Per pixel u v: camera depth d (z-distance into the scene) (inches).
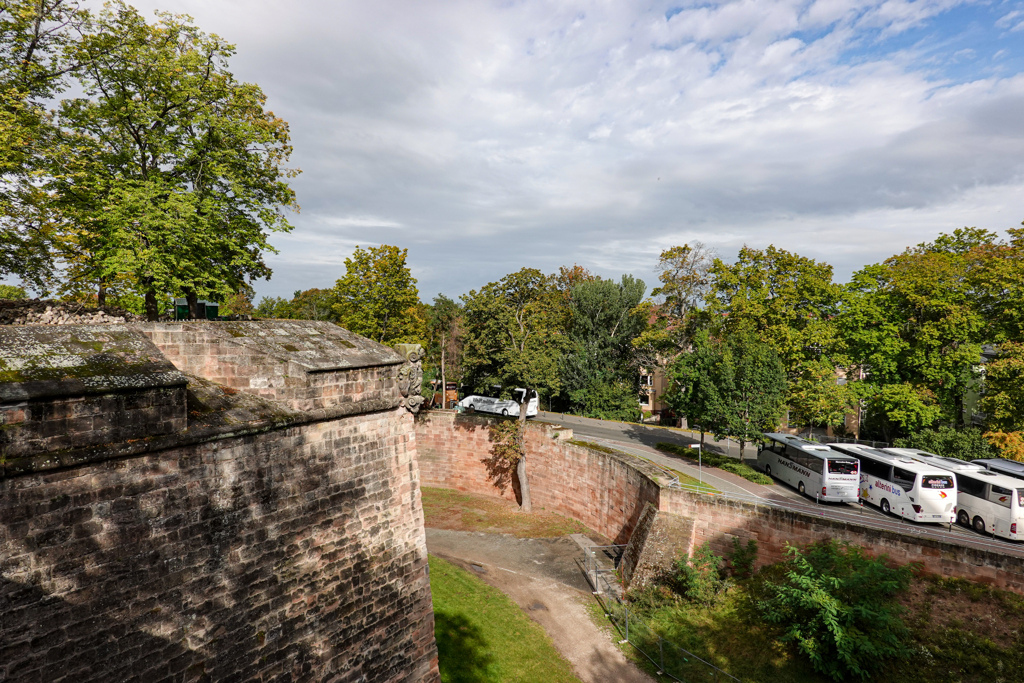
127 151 742.5
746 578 713.6
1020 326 1172.5
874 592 560.7
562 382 1959.9
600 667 608.7
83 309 703.1
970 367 1256.2
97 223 694.5
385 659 456.1
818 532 664.4
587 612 733.9
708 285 1685.5
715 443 1459.2
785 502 958.4
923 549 591.5
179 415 311.1
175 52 768.9
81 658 269.0
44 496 256.7
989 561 551.8
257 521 359.6
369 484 452.8
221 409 351.3
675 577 720.3
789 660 570.6
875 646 526.0
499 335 1166.3
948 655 515.8
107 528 280.8
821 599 555.5
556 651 637.9
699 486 1024.2
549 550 941.8
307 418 394.9
